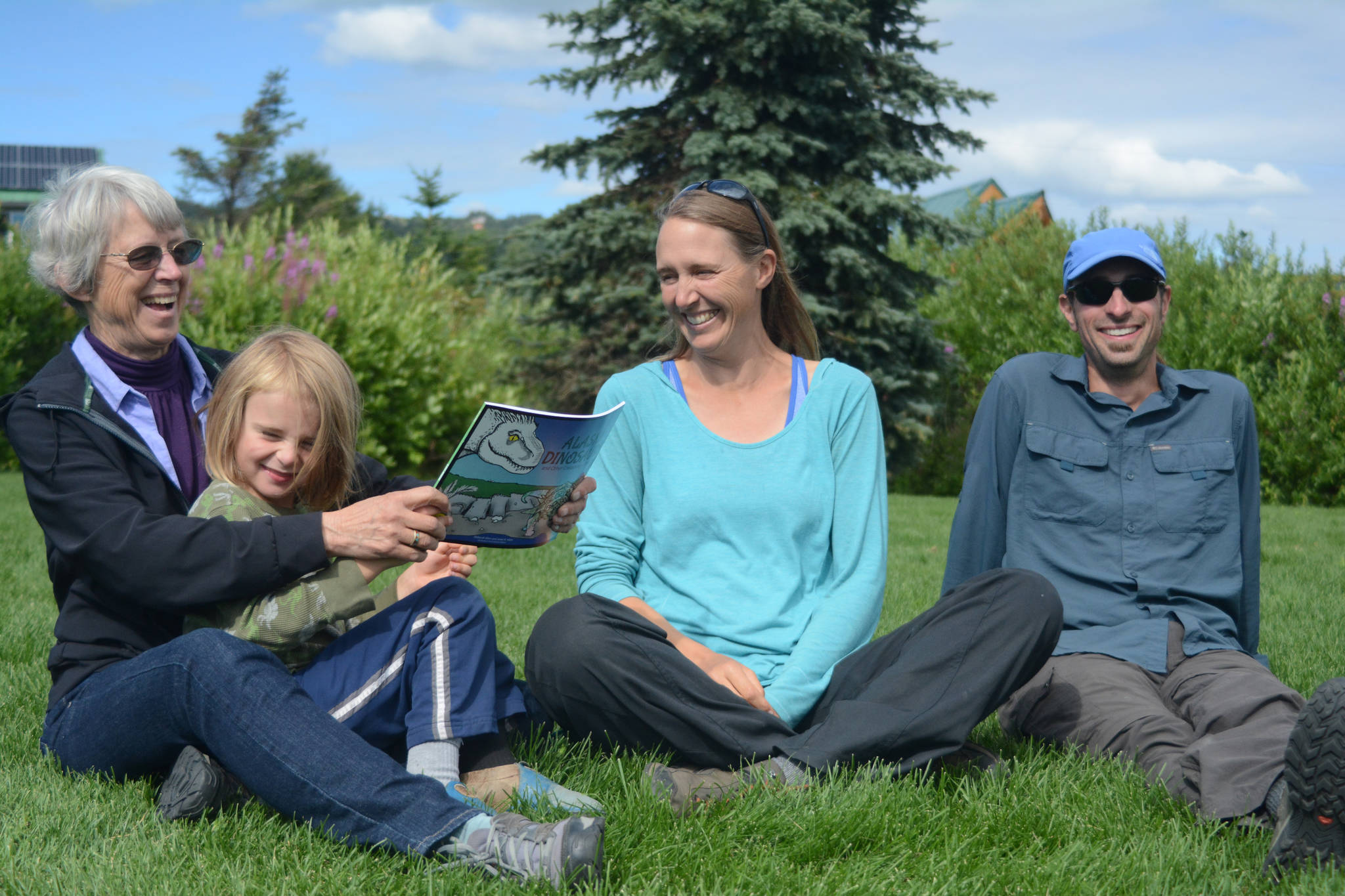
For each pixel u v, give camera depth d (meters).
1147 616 2.87
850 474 2.72
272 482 2.26
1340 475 14.06
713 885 1.86
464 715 2.12
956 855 1.97
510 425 2.08
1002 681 2.32
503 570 6.00
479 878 1.83
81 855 1.91
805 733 2.30
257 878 1.81
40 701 3.00
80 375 2.30
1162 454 2.94
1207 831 2.10
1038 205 22.11
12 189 38.69
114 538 2.10
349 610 2.13
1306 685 3.50
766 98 14.21
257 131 36.66
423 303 14.07
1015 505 3.05
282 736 1.95
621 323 15.12
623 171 14.97
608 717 2.35
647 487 2.72
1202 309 15.19
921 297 15.82
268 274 12.27
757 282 2.74
